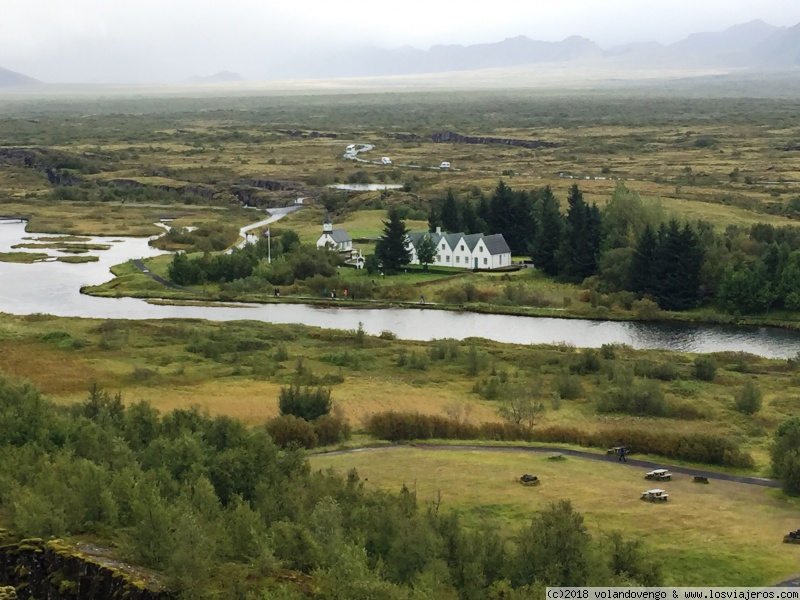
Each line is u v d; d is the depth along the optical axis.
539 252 185.25
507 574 52.94
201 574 47.03
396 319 155.50
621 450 86.19
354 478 71.69
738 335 144.88
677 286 160.00
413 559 52.88
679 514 69.19
